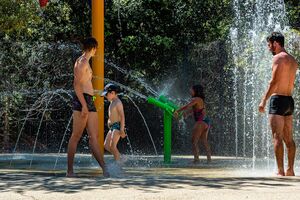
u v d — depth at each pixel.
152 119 20.81
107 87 9.73
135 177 7.11
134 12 21.53
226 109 19.48
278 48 8.07
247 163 11.54
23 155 14.61
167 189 5.68
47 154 15.40
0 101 20.47
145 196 5.20
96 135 7.71
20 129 20.62
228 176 7.77
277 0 19.56
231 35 19.36
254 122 17.02
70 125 20.75
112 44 21.66
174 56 21.34
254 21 20.09
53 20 21.38
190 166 10.29
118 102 9.69
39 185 6.16
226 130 19.39
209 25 21.80
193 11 21.97
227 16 21.56
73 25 21.52
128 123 20.84
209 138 19.42
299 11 20.44
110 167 9.27
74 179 6.78
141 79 21.47
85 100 7.62
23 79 20.97
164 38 21.05
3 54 20.92
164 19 21.81
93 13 10.72
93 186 5.98
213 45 20.11
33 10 18.88
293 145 7.95
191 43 21.38
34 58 20.94
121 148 20.25
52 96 20.81
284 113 7.86
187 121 19.48
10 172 8.24
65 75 20.97
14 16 18.00
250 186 5.95
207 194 5.31
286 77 7.87
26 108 20.72
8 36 20.94
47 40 21.39
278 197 5.14
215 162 11.79
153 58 21.45
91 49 7.75
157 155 15.55
